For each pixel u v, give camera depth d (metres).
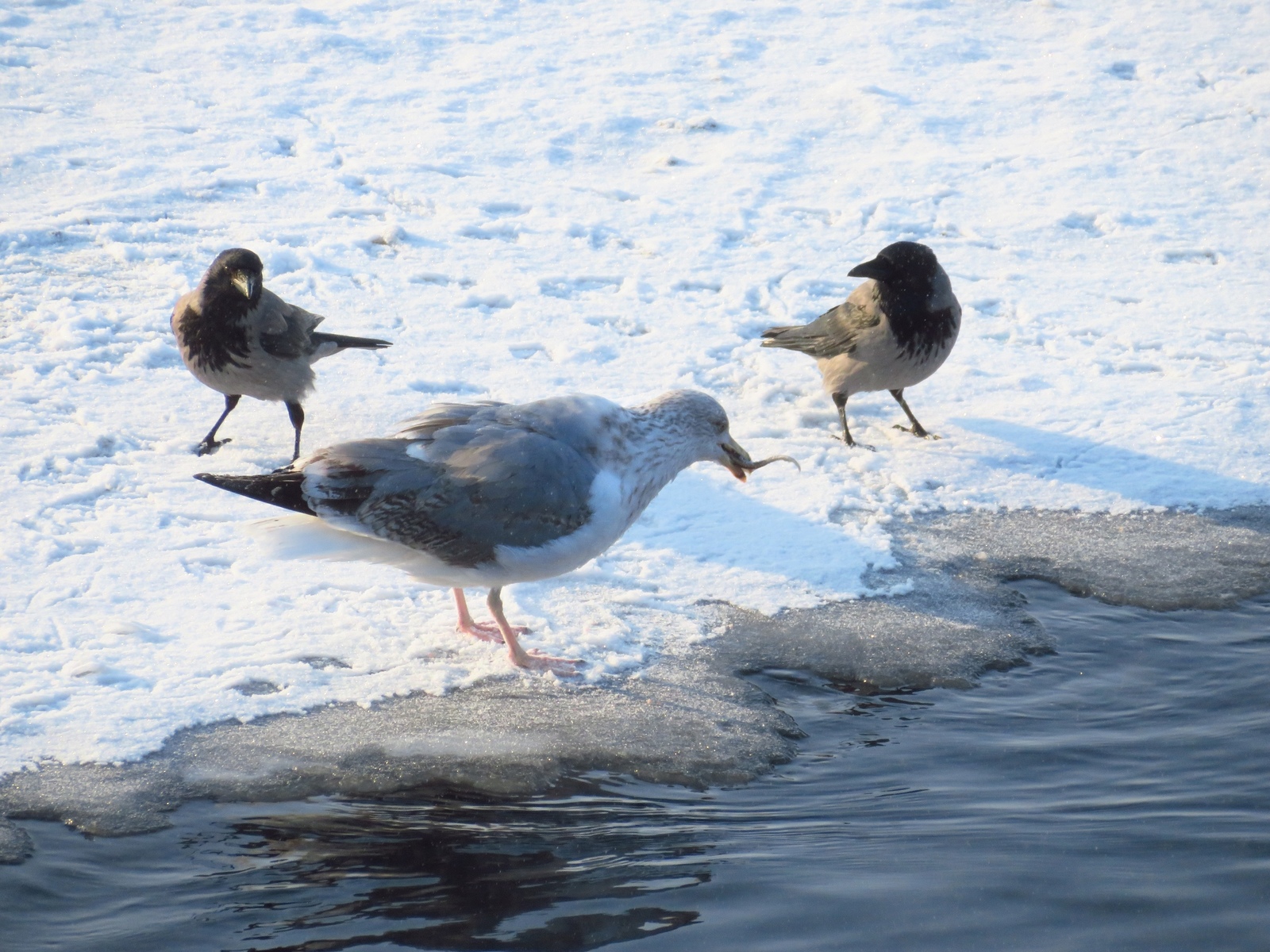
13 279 15.83
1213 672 10.07
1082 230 18.62
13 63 21.61
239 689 9.45
